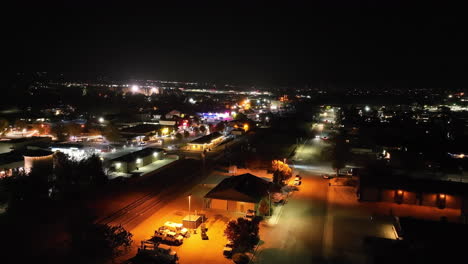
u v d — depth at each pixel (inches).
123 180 1674.5
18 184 1331.2
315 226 1187.3
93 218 1214.9
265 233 1131.3
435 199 1355.8
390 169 1866.4
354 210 1331.2
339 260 967.0
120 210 1300.4
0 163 1604.3
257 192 1326.3
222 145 2635.3
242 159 2158.0
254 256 983.6
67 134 2691.9
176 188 1573.6
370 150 2336.4
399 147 2292.1
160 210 1310.3
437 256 855.1
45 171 1529.3
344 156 1955.0
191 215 1192.8
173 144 2613.2
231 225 1004.6
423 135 2883.9
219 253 997.8
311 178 1775.3
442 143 2390.5
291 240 1083.9
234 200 1289.4
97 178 1568.7
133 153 1996.8
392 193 1400.1
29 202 1332.4
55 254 968.9
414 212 1315.2
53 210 1288.1
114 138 2593.5
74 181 1531.7
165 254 938.1
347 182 1673.2
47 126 2903.5
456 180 1713.8
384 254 944.3
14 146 2050.9
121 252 984.3
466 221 1228.5
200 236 1099.3
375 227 1180.5
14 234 1087.0
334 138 2775.6
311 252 1010.7
